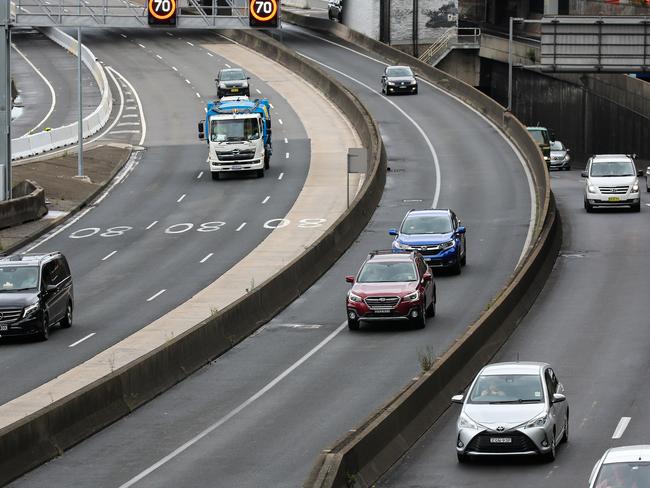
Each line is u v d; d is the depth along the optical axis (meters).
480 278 130.25
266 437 76.00
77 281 136.50
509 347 100.38
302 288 128.25
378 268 112.12
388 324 112.50
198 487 65.38
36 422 72.06
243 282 131.62
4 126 174.75
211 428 78.94
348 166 161.00
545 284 127.19
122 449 74.50
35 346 105.44
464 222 164.12
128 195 191.12
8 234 162.00
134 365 86.00
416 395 76.75
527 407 68.50
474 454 67.50
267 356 101.00
